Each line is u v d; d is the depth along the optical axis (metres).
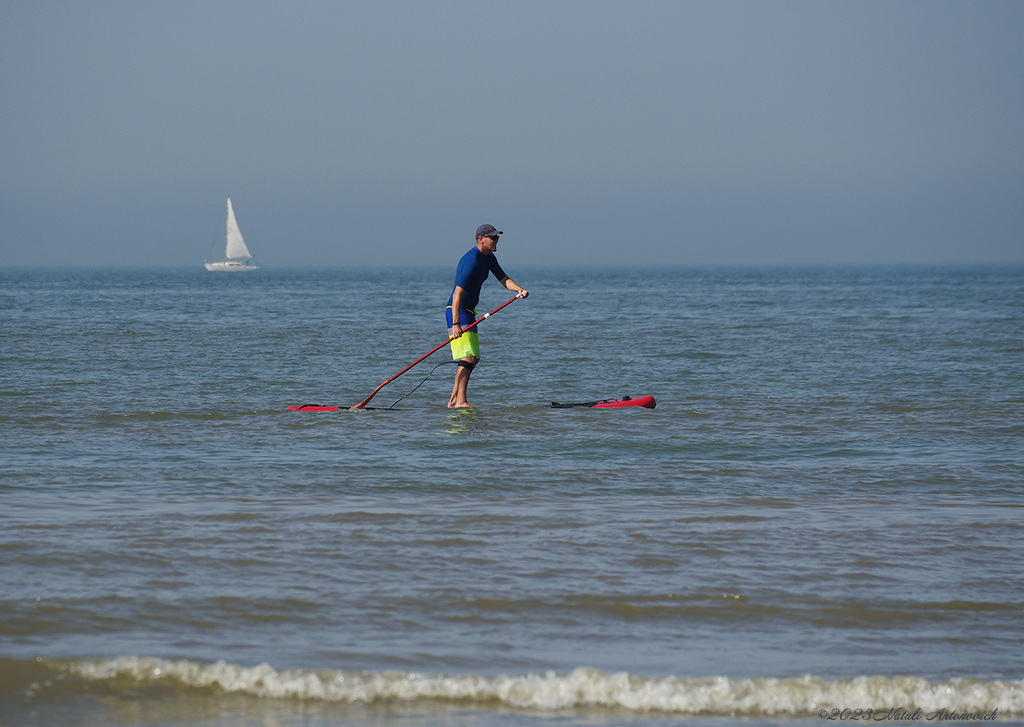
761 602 18.95
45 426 38.50
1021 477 30.91
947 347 79.06
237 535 22.66
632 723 14.45
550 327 108.38
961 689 15.37
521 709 14.83
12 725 13.52
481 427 39.78
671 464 32.59
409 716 14.39
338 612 17.98
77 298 199.38
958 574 20.75
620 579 20.09
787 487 29.30
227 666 15.37
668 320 123.62
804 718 14.80
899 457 34.09
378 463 32.09
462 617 17.94
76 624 16.92
